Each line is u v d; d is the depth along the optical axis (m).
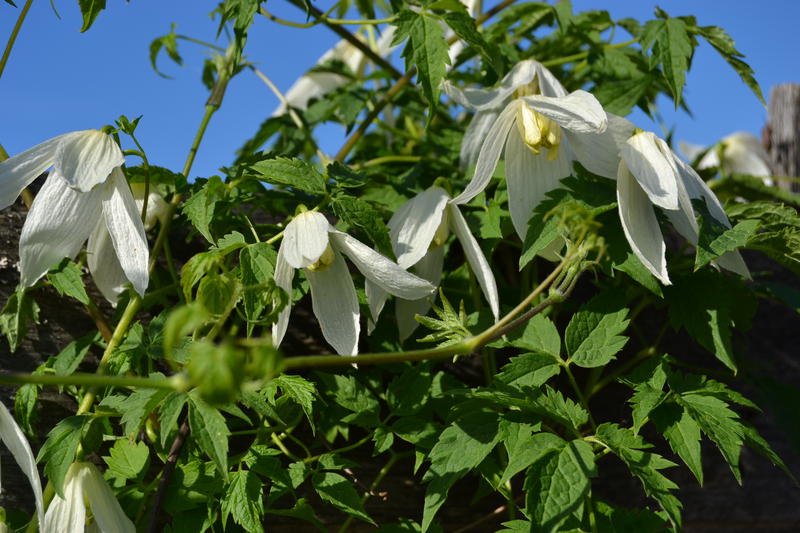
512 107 0.58
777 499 0.66
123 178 0.55
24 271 0.54
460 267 0.63
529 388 0.55
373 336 0.60
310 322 0.61
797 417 0.64
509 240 0.65
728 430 0.54
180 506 0.54
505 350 0.63
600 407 0.64
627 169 0.57
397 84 0.72
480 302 0.61
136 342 0.55
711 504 0.65
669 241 0.67
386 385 0.61
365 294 0.58
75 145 0.55
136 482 0.55
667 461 0.53
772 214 0.59
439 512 0.60
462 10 0.61
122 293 0.58
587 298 0.65
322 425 0.59
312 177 0.57
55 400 0.57
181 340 0.54
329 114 0.76
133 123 0.55
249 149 0.77
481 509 0.61
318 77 0.87
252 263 0.54
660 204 0.55
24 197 0.59
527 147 0.59
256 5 0.62
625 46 0.72
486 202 0.63
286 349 0.61
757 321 0.70
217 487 0.54
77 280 0.56
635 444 0.54
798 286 0.70
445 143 0.72
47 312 0.58
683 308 0.59
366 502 0.59
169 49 0.71
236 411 0.52
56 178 0.54
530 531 0.52
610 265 0.56
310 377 0.59
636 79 0.68
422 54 0.60
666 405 0.55
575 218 0.51
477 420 0.54
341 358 0.49
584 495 0.52
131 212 0.55
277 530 0.58
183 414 0.56
